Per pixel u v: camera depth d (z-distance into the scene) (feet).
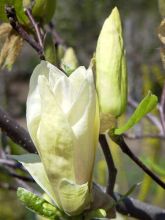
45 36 0.95
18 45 1.04
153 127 1.86
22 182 1.36
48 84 0.74
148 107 0.78
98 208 0.79
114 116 0.84
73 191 0.76
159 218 1.12
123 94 0.84
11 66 1.05
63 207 0.78
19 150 1.59
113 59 0.84
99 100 0.84
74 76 0.75
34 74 0.77
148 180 1.64
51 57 0.95
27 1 1.09
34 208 0.80
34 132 0.76
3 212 2.25
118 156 1.57
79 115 0.75
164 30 0.92
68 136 0.74
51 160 0.75
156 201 2.02
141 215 1.12
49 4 1.06
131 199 1.12
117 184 1.55
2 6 1.02
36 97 0.76
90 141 0.76
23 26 1.05
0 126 1.04
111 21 0.85
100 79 0.84
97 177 1.55
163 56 0.94
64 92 0.75
